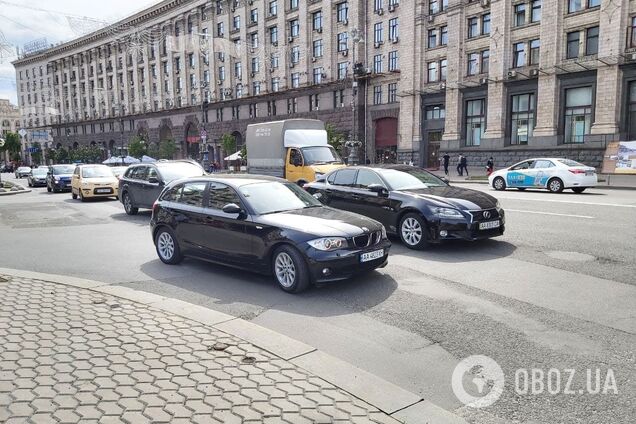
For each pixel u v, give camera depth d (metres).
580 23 31.78
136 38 62.19
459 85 38.94
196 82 65.19
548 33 33.25
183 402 3.38
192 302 6.08
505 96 36.31
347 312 5.59
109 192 20.00
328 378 3.79
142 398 3.43
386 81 45.22
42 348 4.31
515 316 5.25
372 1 45.72
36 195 24.67
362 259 6.41
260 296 6.30
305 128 19.55
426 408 3.40
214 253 7.40
